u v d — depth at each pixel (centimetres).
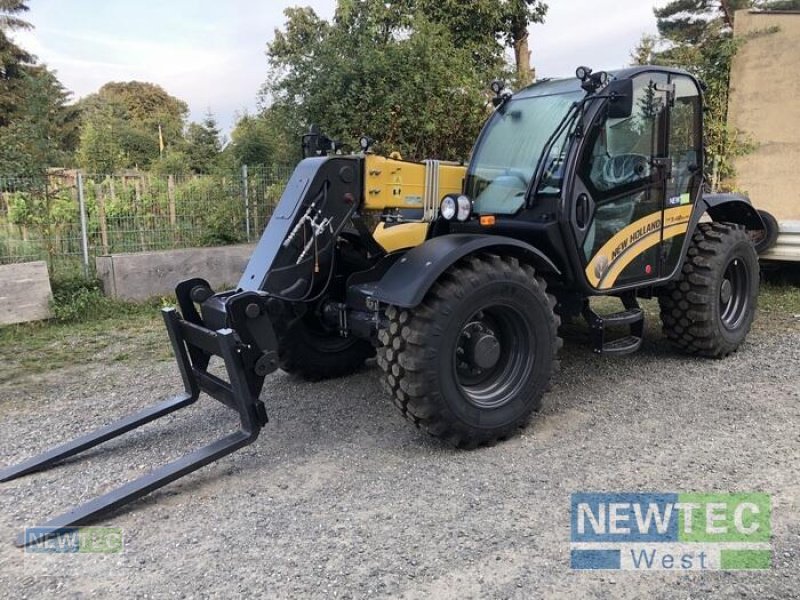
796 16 908
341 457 342
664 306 486
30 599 233
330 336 459
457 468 326
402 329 325
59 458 338
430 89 816
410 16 973
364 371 481
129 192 792
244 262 793
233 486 313
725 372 463
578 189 379
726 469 316
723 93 941
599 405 405
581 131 377
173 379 482
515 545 258
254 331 329
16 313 634
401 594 230
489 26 1143
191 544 265
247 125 1086
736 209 549
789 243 671
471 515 281
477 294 331
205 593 233
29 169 696
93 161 1560
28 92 765
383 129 821
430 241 350
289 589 234
